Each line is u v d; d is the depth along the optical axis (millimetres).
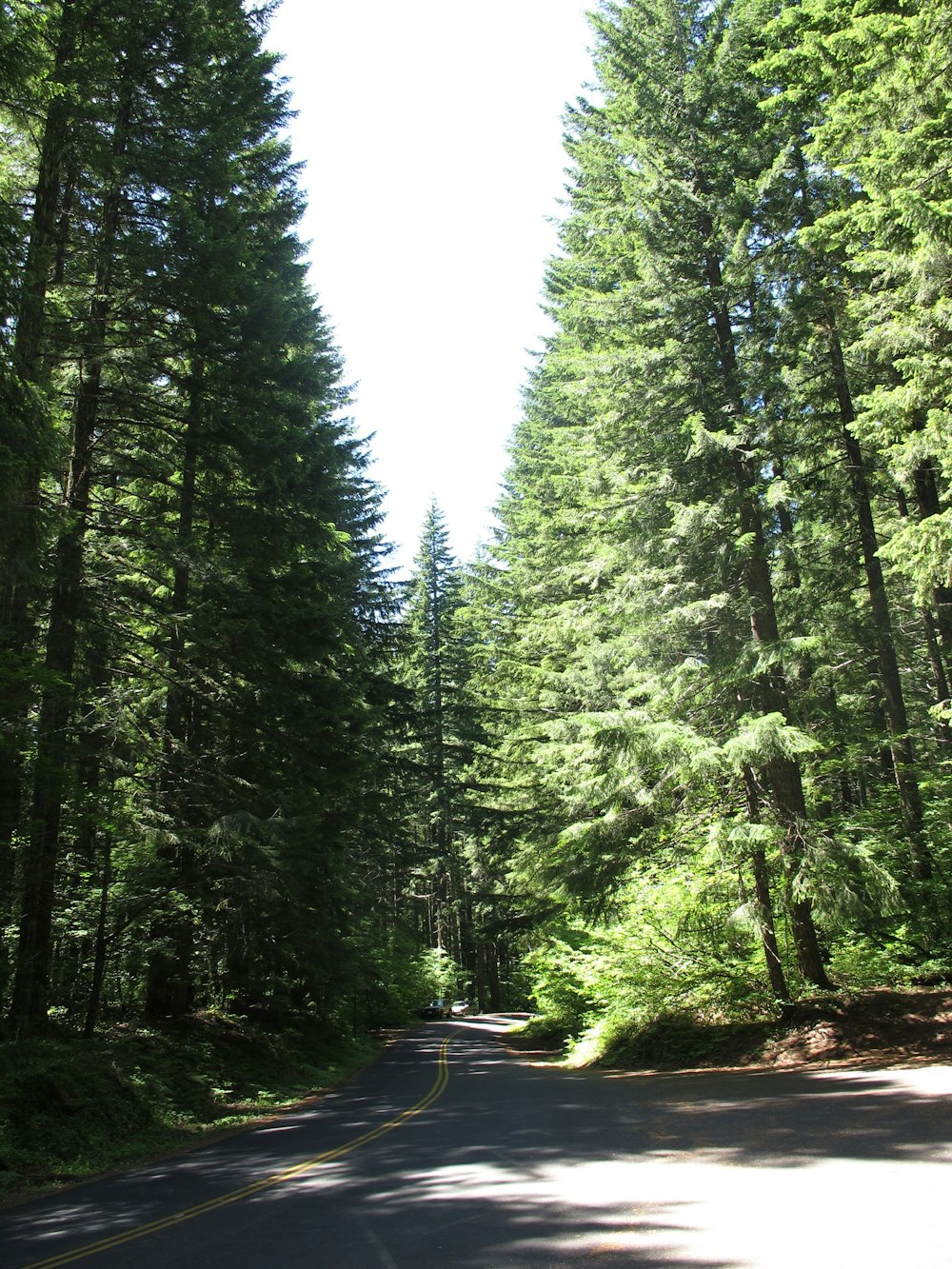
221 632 14867
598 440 18250
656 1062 16812
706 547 16062
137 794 14539
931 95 11883
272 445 15531
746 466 16297
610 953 19547
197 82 16469
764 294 16438
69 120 13484
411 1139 10047
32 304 10414
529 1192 6664
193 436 15422
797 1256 4531
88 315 14531
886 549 12391
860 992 15430
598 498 18531
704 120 16875
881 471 17922
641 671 19422
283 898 16109
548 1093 13719
